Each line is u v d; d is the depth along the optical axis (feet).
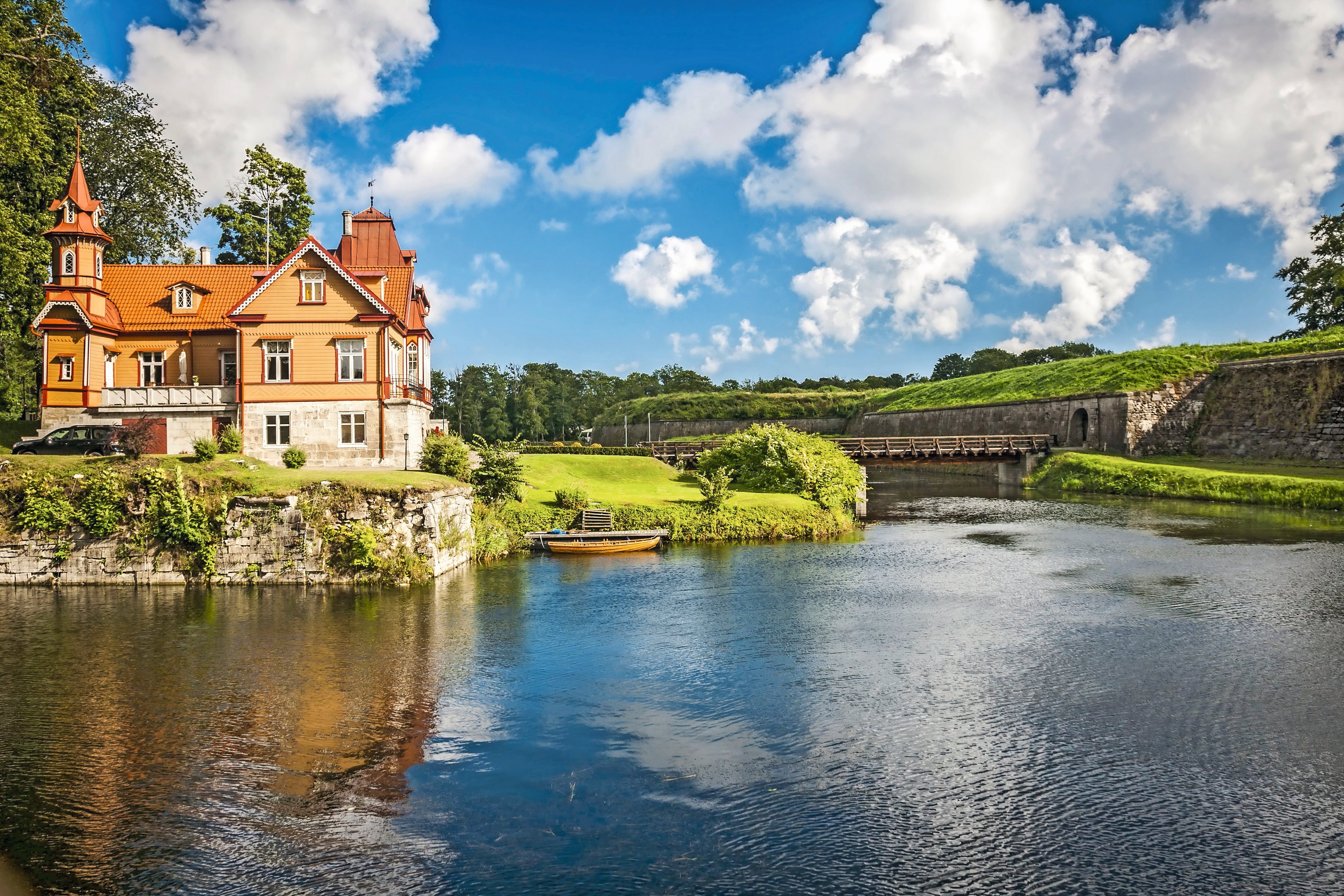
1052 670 57.98
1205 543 112.78
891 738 46.19
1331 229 251.60
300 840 35.06
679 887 31.86
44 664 58.39
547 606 77.46
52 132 135.13
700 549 112.88
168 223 166.40
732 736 46.60
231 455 96.94
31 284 129.70
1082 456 201.77
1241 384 203.51
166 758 43.11
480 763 42.83
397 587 84.74
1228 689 53.78
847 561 102.99
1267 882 32.45
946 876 32.78
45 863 33.12
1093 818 37.37
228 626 68.95
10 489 85.25
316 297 112.27
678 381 459.73
